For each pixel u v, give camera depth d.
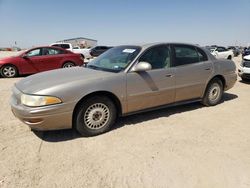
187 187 2.64
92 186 2.65
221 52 22.72
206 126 4.32
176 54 4.70
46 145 3.56
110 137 3.84
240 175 2.85
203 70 5.05
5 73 10.05
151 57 4.34
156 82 4.34
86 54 22.81
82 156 3.26
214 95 5.51
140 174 2.87
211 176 2.83
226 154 3.33
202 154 3.32
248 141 3.74
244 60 8.87
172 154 3.32
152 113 4.97
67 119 3.57
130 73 4.05
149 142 3.67
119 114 4.15
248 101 6.07
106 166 3.03
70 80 3.66
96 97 3.78
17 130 4.07
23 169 2.95
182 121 4.55
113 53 4.73
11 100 3.82
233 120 4.65
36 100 3.35
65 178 2.78
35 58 10.32
